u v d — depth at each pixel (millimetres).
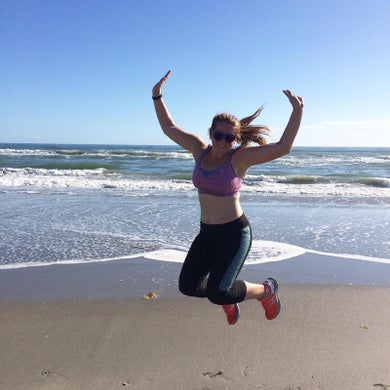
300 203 12195
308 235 8039
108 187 15281
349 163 33125
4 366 3260
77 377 3125
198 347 3570
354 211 10898
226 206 3088
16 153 40031
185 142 3416
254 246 7176
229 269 3045
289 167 28703
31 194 13086
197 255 3184
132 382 3066
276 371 3207
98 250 6801
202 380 3094
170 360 3363
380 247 7191
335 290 5039
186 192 14141
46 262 6133
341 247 7176
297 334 3814
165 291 4969
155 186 15445
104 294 4863
